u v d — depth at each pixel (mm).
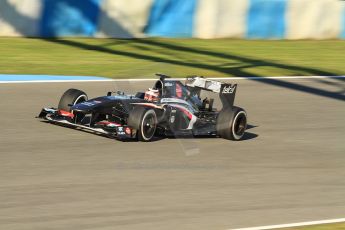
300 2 89438
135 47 75438
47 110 41094
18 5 74250
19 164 32844
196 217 27062
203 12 83875
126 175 32281
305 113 52938
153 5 80812
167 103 39344
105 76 60094
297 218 27969
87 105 38000
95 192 29297
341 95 61938
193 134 40062
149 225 25672
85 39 77375
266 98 57500
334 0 92000
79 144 37219
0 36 74625
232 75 65938
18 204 26938
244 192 31312
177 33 83125
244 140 42250
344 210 29766
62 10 76250
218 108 51594
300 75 69625
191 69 65875
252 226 26359
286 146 41875
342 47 89562
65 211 26516
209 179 32938
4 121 41812
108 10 78438
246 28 86562
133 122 37531
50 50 70375
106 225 25297
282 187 32812
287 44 87688
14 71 59344
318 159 39406
